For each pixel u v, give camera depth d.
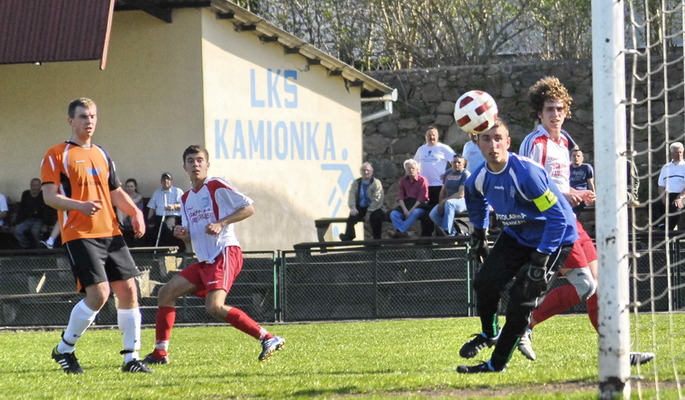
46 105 40.81
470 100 16.00
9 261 35.03
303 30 61.12
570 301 16.44
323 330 28.69
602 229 11.35
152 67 39.81
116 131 40.22
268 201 42.19
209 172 39.41
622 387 11.34
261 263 34.62
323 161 45.09
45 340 27.52
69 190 16.88
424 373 15.48
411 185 38.72
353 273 34.06
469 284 33.16
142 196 39.84
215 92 39.88
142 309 33.62
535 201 14.02
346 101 46.34
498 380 13.81
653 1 37.97
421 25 59.44
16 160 41.03
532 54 60.00
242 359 19.80
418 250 33.72
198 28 39.28
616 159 11.29
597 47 11.32
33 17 36.06
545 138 16.31
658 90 47.69
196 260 33.72
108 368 18.55
